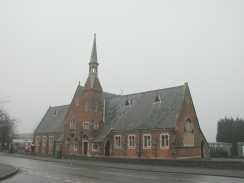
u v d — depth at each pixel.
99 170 27.94
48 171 26.36
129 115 51.06
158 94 49.84
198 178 21.39
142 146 44.91
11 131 93.19
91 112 53.72
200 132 46.66
